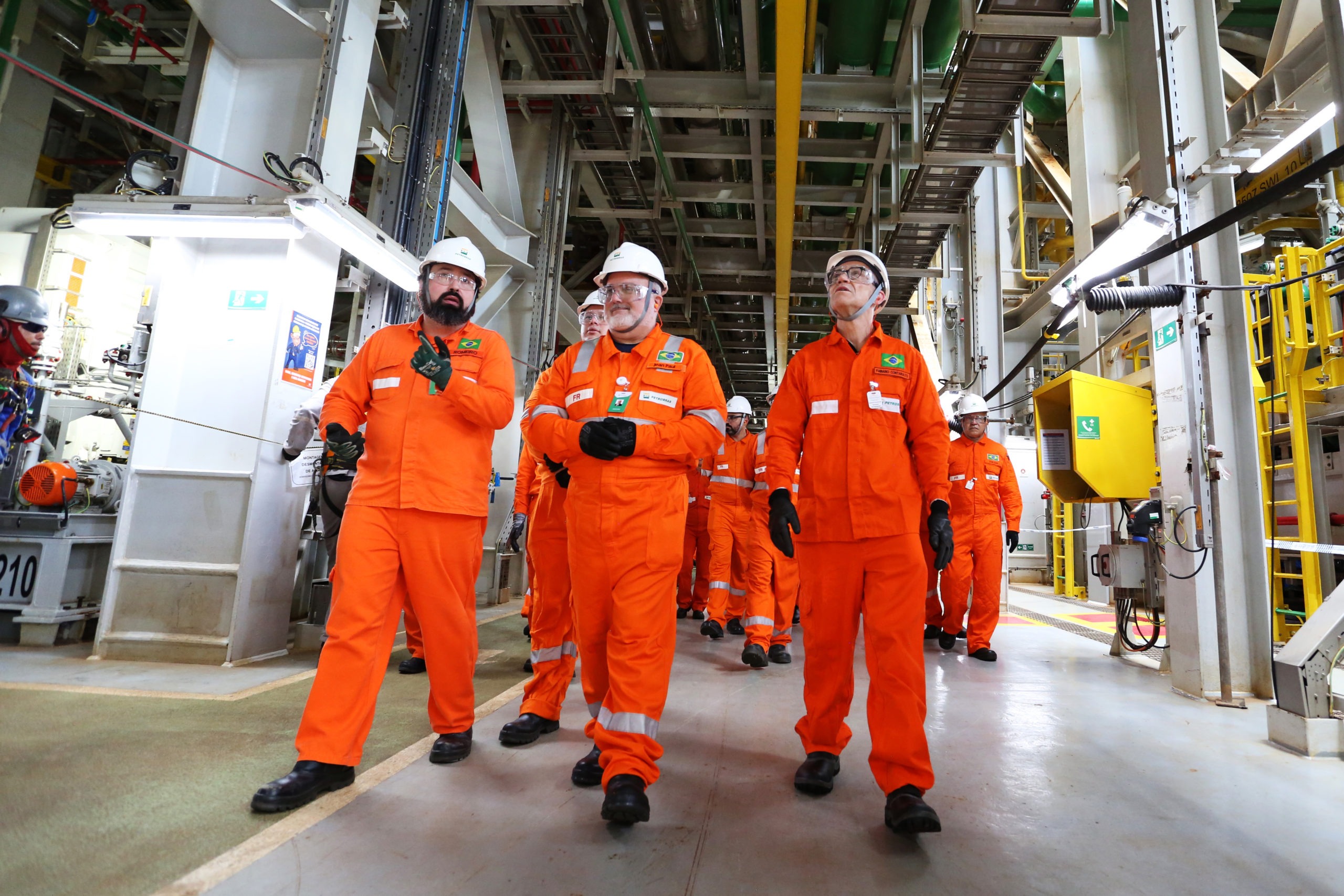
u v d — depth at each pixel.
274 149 4.72
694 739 2.94
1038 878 1.78
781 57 5.43
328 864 1.73
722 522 5.72
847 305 2.43
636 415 2.33
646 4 8.09
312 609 4.82
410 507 2.40
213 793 2.16
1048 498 10.73
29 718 2.90
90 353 7.45
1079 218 8.37
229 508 4.26
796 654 5.21
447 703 2.57
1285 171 7.85
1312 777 2.60
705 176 9.74
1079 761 2.77
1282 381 6.29
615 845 1.90
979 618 5.16
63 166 11.30
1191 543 4.09
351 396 2.59
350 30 4.60
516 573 8.24
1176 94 4.42
